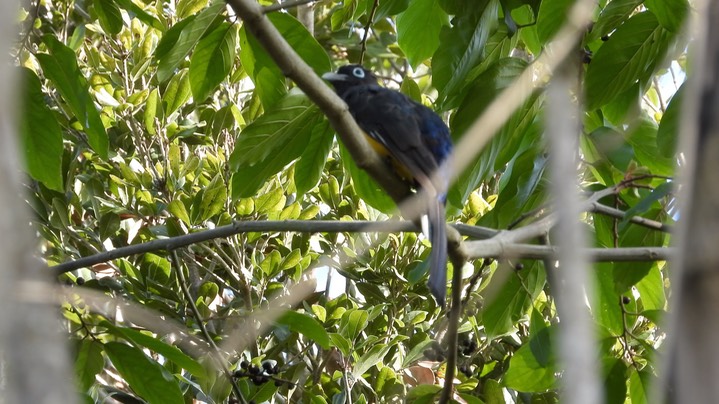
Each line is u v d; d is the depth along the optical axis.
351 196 12.95
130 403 12.29
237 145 10.22
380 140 9.34
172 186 12.47
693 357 2.33
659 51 10.77
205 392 11.48
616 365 9.55
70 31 15.76
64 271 9.76
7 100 2.47
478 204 13.08
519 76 10.52
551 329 9.46
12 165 2.42
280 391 12.55
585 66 11.65
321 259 12.57
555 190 2.79
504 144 10.34
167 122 13.27
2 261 2.32
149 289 11.91
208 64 10.56
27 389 2.26
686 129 2.54
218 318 10.72
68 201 12.40
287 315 9.91
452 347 8.48
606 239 10.73
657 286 10.79
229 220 12.10
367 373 12.78
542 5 10.30
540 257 8.34
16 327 2.30
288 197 13.47
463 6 10.67
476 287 12.74
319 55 10.23
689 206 2.43
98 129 10.05
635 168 9.34
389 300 12.48
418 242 12.52
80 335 9.88
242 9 6.75
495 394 12.29
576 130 9.95
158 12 14.20
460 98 10.95
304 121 10.26
